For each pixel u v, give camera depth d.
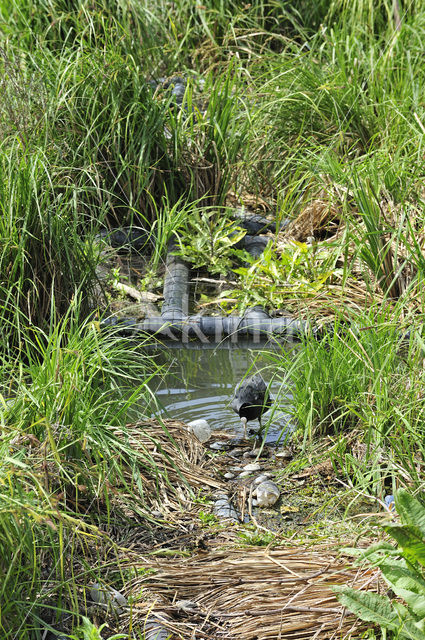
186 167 7.03
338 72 7.66
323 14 9.90
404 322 4.46
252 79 8.18
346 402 4.30
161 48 8.65
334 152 6.98
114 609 3.03
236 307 5.87
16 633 2.81
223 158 7.07
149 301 6.01
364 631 2.90
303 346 4.59
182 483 4.02
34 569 2.89
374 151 6.48
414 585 2.75
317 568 3.21
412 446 3.96
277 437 4.46
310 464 4.16
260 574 3.23
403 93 7.34
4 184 5.31
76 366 3.72
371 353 4.35
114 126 6.84
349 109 7.20
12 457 3.20
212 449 4.36
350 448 4.21
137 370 5.10
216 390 4.96
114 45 7.52
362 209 5.72
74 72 6.74
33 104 6.49
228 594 3.17
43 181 5.57
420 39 7.91
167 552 3.43
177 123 7.08
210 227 6.66
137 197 6.67
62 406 3.66
